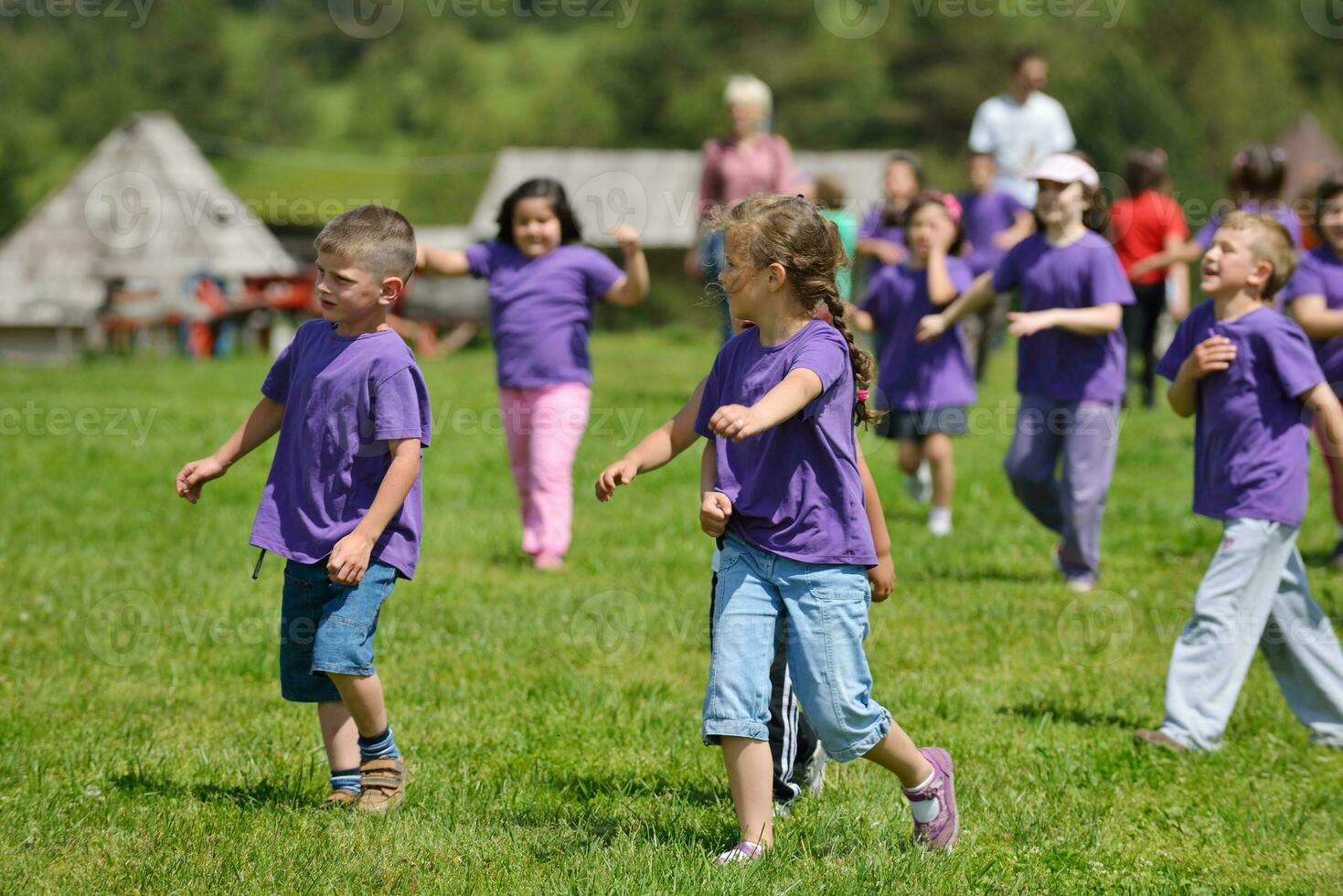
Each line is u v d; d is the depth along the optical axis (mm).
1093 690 14945
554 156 99000
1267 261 13406
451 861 9867
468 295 73125
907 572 19984
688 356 54656
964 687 14844
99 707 14109
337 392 10578
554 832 10492
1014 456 19438
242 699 14398
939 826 10289
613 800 11461
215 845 10078
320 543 10617
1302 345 13195
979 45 174875
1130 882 10055
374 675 10750
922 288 22703
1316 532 22516
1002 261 19594
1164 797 11945
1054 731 13562
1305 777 12617
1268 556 13312
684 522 23406
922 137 176000
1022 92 36531
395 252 10641
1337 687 13469
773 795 10875
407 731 13344
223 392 41062
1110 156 115250
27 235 86375
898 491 26594
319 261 10602
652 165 99312
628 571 20156
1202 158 119812
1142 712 14344
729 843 10242
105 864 9789
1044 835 10875
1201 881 10164
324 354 10742
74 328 85812
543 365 20047
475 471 27828
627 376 44562
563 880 9430
